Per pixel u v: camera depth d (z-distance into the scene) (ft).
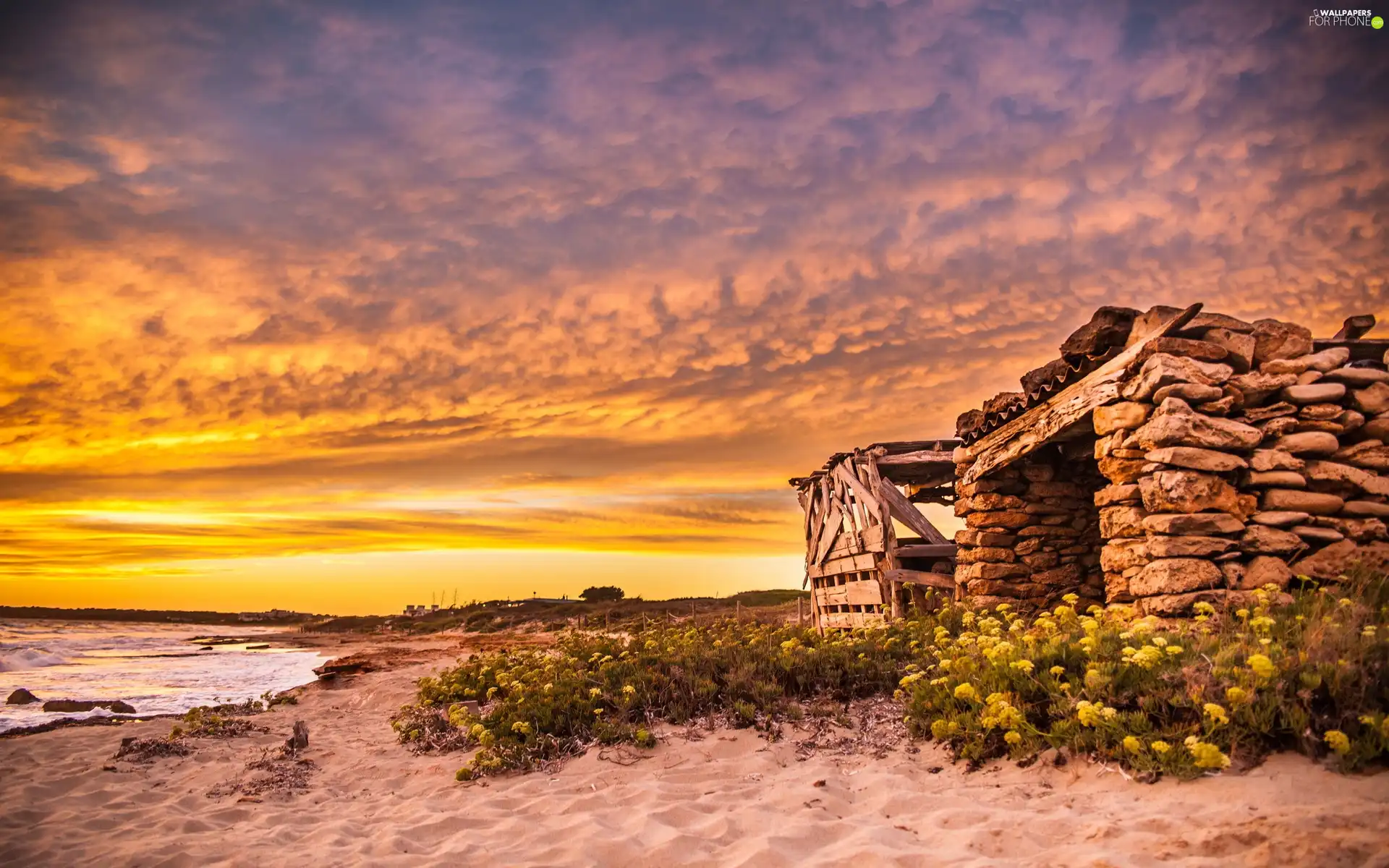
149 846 18.79
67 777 26.89
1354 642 16.33
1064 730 17.76
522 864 15.97
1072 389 31.04
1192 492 23.80
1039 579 38.29
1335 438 25.00
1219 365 25.32
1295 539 23.88
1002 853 13.85
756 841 15.89
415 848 17.65
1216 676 16.67
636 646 35.47
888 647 30.14
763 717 25.55
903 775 19.38
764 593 154.61
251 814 21.76
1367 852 10.92
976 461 40.34
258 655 122.21
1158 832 13.26
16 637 186.29
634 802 19.67
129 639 186.19
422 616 258.37
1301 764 14.48
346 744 32.12
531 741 25.03
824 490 57.26
